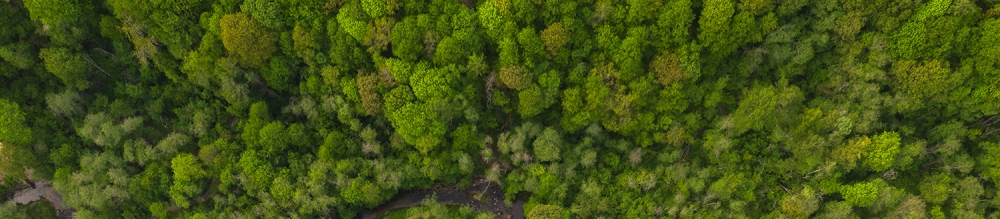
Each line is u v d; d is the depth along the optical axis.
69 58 54.53
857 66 52.31
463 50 51.53
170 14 50.84
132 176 60.78
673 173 60.28
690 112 60.09
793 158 58.94
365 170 61.31
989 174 54.41
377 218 67.94
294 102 61.09
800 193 58.00
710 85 57.25
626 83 54.78
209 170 61.09
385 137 62.78
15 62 53.94
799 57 52.97
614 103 55.38
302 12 50.25
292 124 60.28
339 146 60.78
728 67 57.06
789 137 56.84
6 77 57.81
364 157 62.47
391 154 63.00
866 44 51.06
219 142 60.50
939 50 48.19
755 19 51.03
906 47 48.91
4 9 51.56
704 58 54.28
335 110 59.09
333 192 62.12
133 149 60.47
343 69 54.84
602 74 53.38
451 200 68.62
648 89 54.44
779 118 56.72
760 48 53.34
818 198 58.34
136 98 61.94
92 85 60.56
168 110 64.06
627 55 50.97
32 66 56.66
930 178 57.03
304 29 51.81
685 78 53.56
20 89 58.41
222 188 60.66
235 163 60.38
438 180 68.25
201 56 53.84
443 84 52.50
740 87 58.25
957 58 49.91
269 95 62.41
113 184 60.03
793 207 57.19
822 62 55.56
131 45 57.41
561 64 54.66
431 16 50.19
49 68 54.09
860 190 55.88
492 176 63.53
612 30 51.47
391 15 50.09
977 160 55.53
